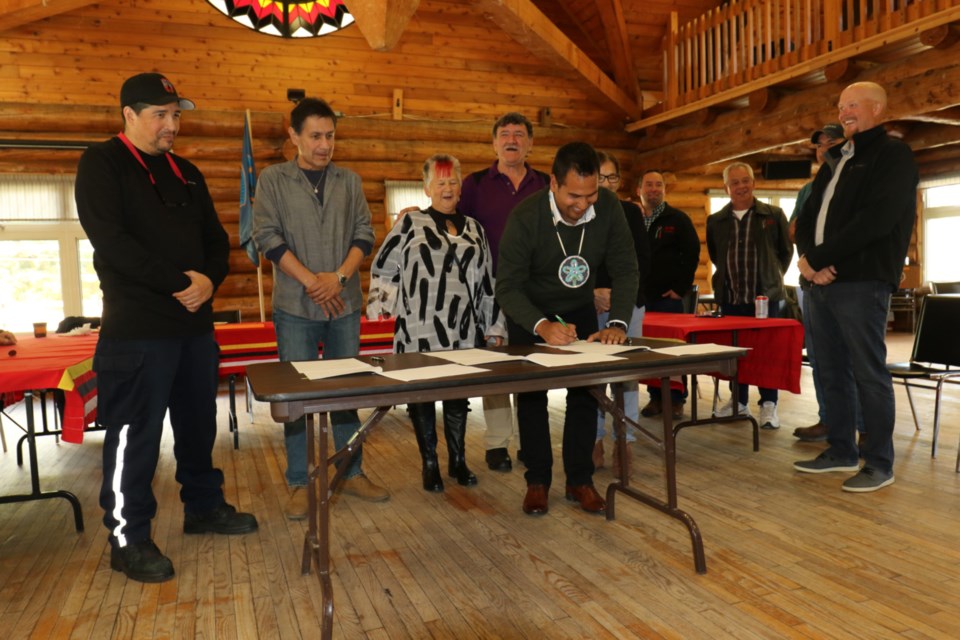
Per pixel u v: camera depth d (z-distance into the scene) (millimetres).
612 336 2520
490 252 3281
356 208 3045
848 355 3197
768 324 3719
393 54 8141
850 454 3266
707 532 2596
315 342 2957
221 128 7492
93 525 2867
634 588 2170
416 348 3066
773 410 4246
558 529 2672
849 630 1896
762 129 7266
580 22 8812
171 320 2293
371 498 3045
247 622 2012
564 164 2408
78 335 4035
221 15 7469
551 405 5305
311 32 7719
